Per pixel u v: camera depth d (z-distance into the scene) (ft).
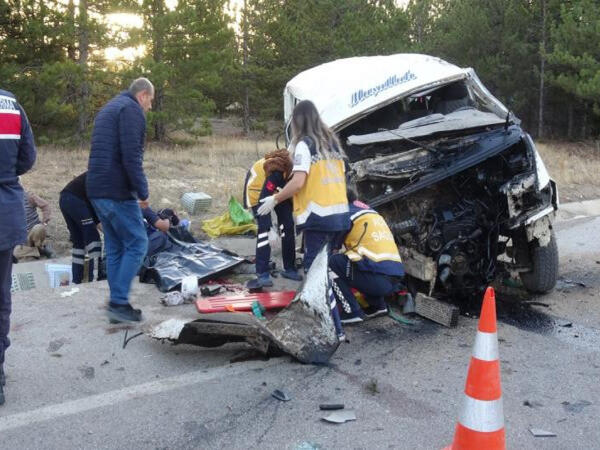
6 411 11.71
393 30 81.76
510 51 81.46
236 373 13.43
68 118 55.98
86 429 11.17
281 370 13.61
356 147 19.12
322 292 13.92
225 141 68.69
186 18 59.16
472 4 85.05
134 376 13.21
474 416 9.62
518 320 17.38
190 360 14.03
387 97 19.42
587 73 68.54
